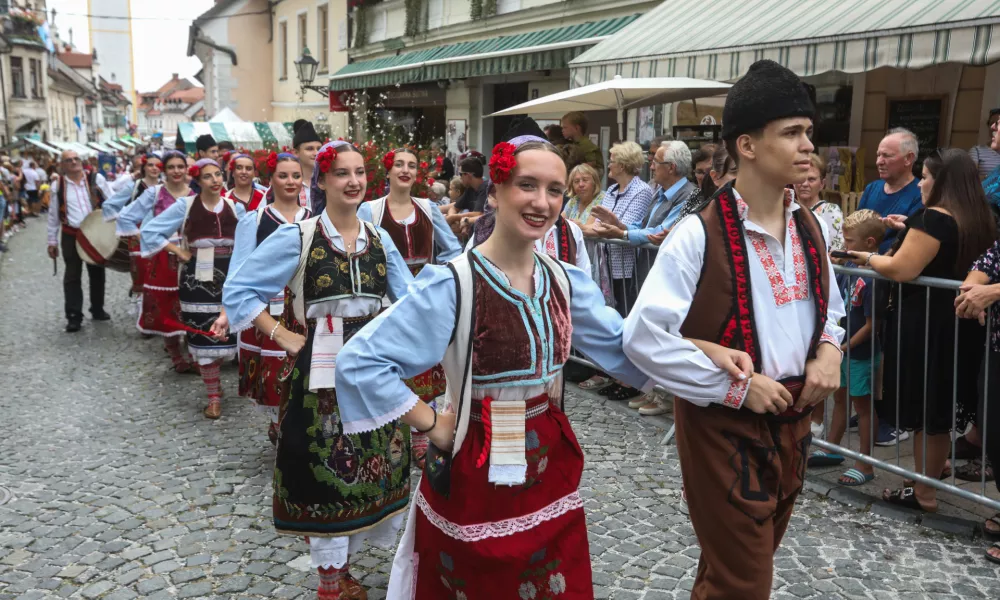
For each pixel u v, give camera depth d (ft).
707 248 7.68
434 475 7.25
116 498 14.82
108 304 35.32
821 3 21.79
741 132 7.65
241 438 18.16
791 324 7.80
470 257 7.13
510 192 6.89
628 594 11.28
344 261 10.96
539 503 7.23
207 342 19.30
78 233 28.66
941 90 24.17
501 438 7.01
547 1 39.04
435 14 50.44
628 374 8.12
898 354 13.12
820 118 27.68
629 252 19.40
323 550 10.39
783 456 7.94
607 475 15.51
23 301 35.60
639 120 32.17
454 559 7.16
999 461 12.03
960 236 12.51
